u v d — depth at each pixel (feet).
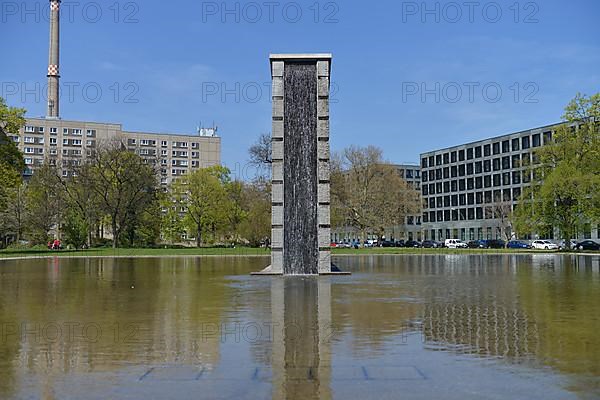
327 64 97.71
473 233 385.09
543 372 25.93
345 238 397.60
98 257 182.60
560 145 195.00
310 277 90.89
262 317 44.21
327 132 96.48
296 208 96.68
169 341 34.06
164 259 171.94
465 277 88.89
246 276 93.81
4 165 180.45
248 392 23.06
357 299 56.95
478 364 27.61
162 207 295.28
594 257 176.55
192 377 25.52
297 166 97.35
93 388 23.77
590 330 37.01
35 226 252.83
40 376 25.84
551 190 187.11
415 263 142.51
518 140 349.41
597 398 21.95
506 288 68.44
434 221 422.82
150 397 22.47
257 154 228.02
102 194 251.19
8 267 125.08
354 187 248.32
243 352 30.83
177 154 476.54
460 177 399.24
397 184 251.19
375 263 143.23
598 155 187.01
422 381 24.52
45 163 270.05
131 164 257.55
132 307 50.83
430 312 46.47
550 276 89.81
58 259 169.89
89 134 435.53
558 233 215.51
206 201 291.58
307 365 27.68
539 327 38.27
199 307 50.78
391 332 36.78
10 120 181.88
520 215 204.95
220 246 297.33
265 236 243.19
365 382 24.44
